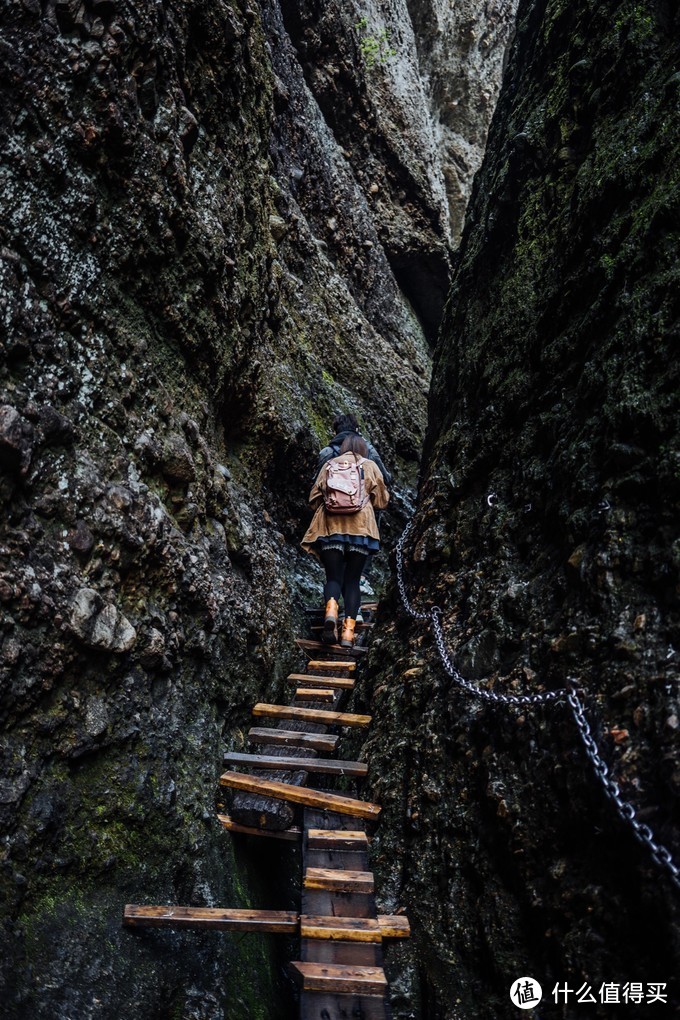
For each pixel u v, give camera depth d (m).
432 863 2.60
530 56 5.00
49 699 2.44
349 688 3.96
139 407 3.33
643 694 2.00
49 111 2.79
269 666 4.00
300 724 3.62
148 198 3.35
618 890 1.89
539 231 3.85
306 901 2.48
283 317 5.77
